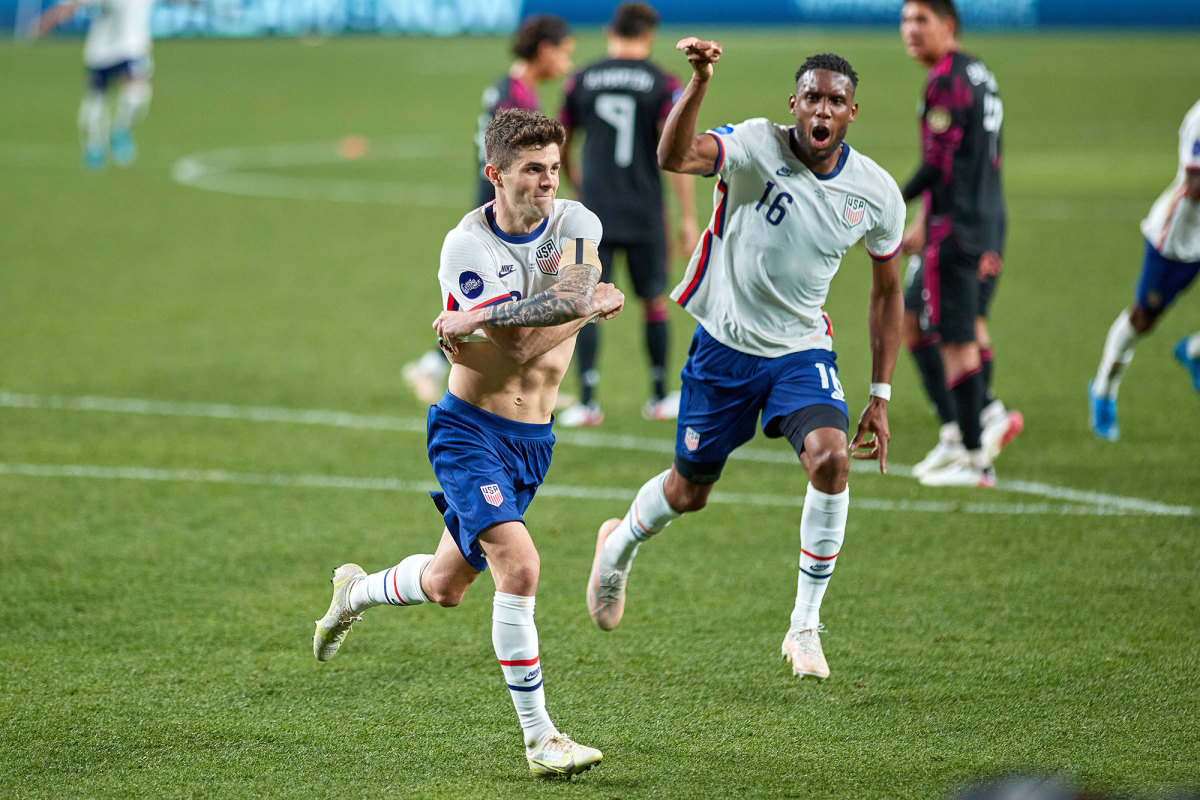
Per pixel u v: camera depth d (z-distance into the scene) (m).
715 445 15.95
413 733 14.31
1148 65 104.56
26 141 71.69
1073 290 39.62
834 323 36.91
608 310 13.24
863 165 15.06
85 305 38.16
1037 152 67.56
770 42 122.88
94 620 17.50
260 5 130.75
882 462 15.84
